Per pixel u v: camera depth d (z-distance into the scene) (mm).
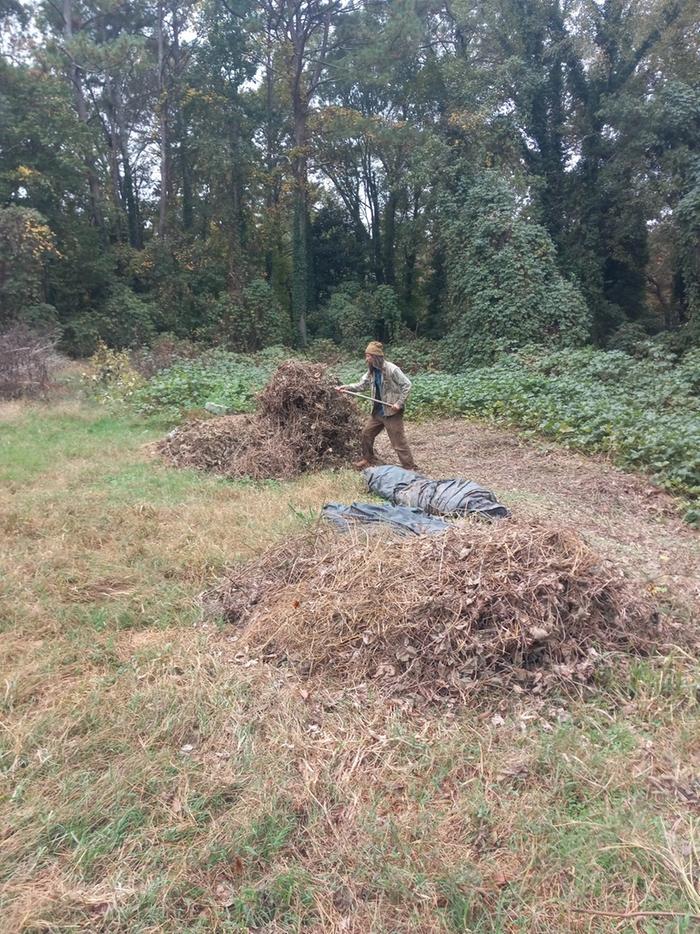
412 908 2172
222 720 3051
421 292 30328
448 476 7320
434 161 20625
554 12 23312
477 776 2740
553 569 3645
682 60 23906
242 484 6906
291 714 3105
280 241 30453
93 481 7008
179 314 25578
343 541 4395
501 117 22359
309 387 7734
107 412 11164
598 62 23766
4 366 12578
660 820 2463
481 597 3479
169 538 5242
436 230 22625
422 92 23875
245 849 2365
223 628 3912
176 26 27516
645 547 5184
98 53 23375
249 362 18672
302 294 27453
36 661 3512
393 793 2672
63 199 23359
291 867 2312
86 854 2346
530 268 17797
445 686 3234
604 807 2559
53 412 10945
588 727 3018
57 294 23281
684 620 3873
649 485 6781
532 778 2721
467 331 18438
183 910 2184
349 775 2738
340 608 3684
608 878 2264
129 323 22797
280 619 3785
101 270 23609
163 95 26484
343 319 26203
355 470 7535
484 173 19469
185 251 26922
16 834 2424
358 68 24344
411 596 3621
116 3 26938
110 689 3293
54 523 5508
